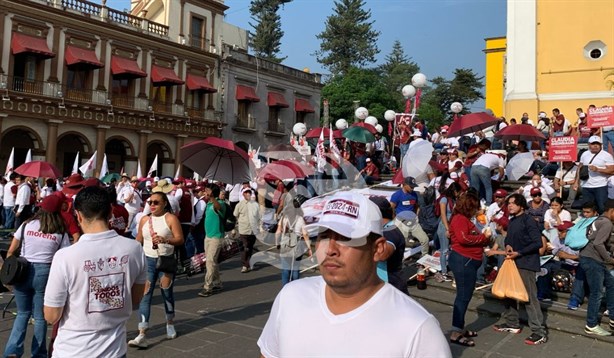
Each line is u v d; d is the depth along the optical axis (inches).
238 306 299.3
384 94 1790.1
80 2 1007.0
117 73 1057.5
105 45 1047.6
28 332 239.5
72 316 121.0
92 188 131.7
